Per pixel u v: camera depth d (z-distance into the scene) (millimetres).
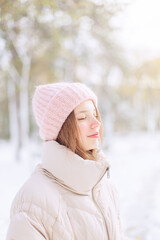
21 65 12570
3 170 10672
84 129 1055
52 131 1047
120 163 12039
